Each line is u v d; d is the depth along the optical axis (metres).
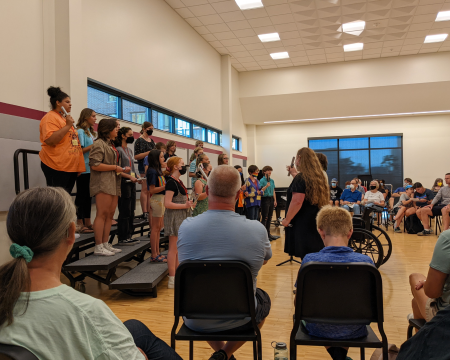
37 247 0.82
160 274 3.64
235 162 13.72
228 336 1.64
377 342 1.57
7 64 3.96
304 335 1.70
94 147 3.48
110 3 5.97
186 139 9.21
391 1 7.98
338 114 13.70
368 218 5.05
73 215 0.90
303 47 10.89
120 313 3.08
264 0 7.96
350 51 11.25
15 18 4.07
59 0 4.68
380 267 4.78
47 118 3.35
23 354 0.73
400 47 10.92
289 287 3.85
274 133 15.75
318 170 2.85
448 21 9.02
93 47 5.52
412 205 8.24
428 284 1.61
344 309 1.57
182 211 3.67
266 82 13.21
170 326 2.79
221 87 11.84
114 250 3.72
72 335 0.78
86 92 4.97
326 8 8.32
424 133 14.13
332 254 1.65
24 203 0.84
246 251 1.65
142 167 5.39
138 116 6.99
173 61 8.38
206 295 1.62
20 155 3.98
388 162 14.65
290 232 3.00
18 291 0.76
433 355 1.04
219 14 8.66
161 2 7.82
